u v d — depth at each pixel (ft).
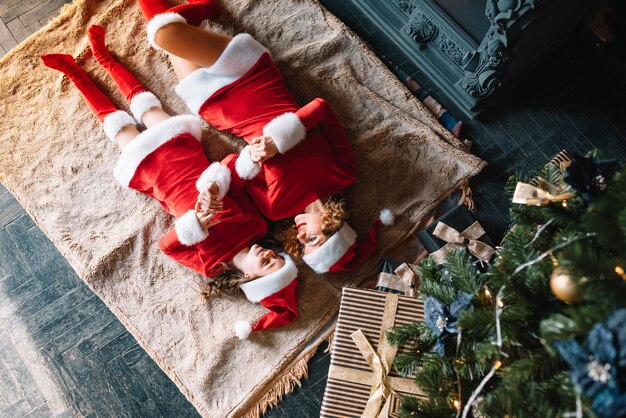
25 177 7.80
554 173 4.59
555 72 7.60
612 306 3.05
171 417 7.52
